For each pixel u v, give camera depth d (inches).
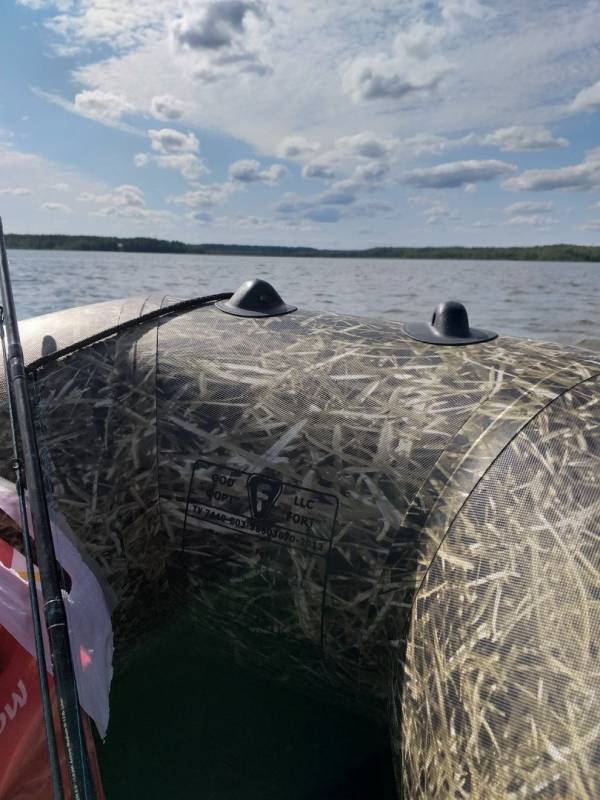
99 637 69.4
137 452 78.3
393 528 62.1
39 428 79.4
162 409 78.4
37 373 83.1
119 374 82.2
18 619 62.2
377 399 68.9
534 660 45.9
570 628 45.7
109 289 805.2
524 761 42.9
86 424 79.7
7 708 60.6
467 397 65.5
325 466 67.4
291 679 78.2
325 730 82.4
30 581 57.9
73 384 82.2
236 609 75.2
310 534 67.0
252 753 78.5
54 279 954.1
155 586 81.3
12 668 61.7
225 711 84.7
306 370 75.1
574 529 50.5
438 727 50.2
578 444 56.5
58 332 89.9
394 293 883.4
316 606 67.3
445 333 79.2
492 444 59.8
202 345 82.7
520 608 48.8
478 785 44.8
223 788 74.0
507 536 53.2
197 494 74.7
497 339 79.4
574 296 839.1
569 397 61.7
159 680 89.0
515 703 45.3
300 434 70.0
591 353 74.0
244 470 72.0
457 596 53.6
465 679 49.2
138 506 78.1
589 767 39.9
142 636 84.6
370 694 69.3
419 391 68.1
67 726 45.1
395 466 63.6
